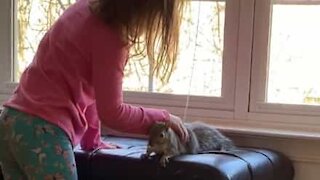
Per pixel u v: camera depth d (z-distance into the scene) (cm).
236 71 211
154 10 143
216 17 212
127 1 139
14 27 233
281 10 207
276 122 209
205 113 216
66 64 146
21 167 147
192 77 217
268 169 178
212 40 213
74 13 148
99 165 166
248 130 201
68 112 146
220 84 214
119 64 142
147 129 158
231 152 175
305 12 205
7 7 231
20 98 146
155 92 220
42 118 142
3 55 234
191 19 214
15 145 143
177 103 218
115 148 178
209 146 180
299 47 206
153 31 146
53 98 144
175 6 147
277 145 203
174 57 153
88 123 171
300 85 208
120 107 144
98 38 141
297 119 207
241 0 208
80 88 148
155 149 158
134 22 141
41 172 140
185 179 153
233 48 211
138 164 160
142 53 153
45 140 141
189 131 173
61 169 141
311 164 201
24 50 234
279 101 210
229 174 150
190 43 215
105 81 141
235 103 212
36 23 231
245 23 208
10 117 144
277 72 209
